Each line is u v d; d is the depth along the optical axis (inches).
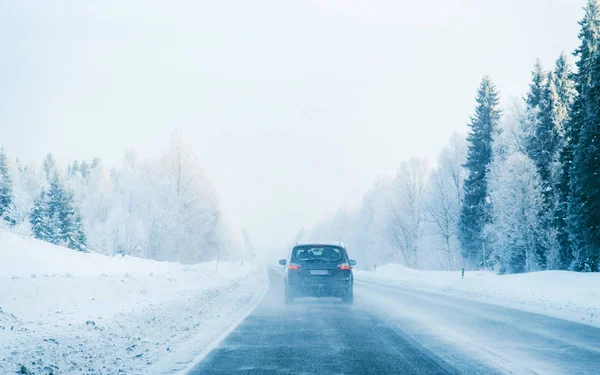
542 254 1658.5
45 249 910.4
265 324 501.4
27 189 3341.5
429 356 337.7
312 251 715.4
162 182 2390.5
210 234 3009.4
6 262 730.8
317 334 436.8
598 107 1334.9
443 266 2635.3
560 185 1539.1
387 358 331.0
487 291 952.9
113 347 348.2
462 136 2492.6
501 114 2330.2
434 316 573.3
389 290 1039.6
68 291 564.7
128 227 2273.6
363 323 511.5
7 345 313.6
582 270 1424.7
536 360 325.4
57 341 340.2
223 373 283.9
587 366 307.1
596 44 1428.4
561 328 477.7
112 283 685.9
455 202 2416.3
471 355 341.7
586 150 1322.6
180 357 329.1
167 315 537.3
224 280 1320.1
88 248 2240.4
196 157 2546.8
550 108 1830.7
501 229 1752.0
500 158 1916.8
